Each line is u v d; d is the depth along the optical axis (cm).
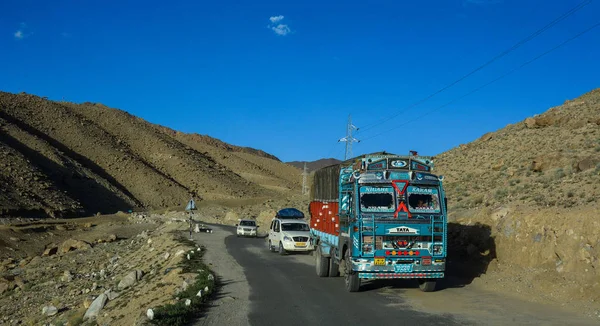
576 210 1434
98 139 14725
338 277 1717
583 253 1233
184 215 8031
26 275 3209
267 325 1011
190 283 1542
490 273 1512
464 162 4300
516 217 1603
